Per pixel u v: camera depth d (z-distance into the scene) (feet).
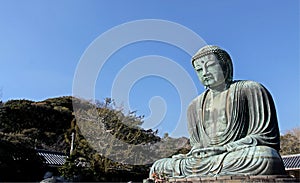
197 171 40.42
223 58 45.85
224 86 45.24
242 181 34.73
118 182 72.84
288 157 96.32
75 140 79.87
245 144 38.86
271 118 40.96
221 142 42.68
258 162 35.78
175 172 43.06
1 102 125.80
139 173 74.28
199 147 44.98
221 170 38.06
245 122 42.11
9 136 82.58
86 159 74.18
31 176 77.97
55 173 82.69
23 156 78.33
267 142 39.34
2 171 72.95
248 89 42.91
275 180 33.94
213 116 44.83
